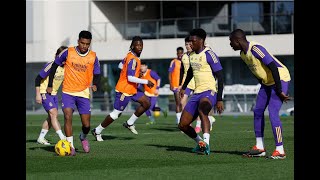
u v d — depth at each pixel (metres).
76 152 26.14
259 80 23.75
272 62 22.61
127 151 26.31
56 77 29.19
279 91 22.61
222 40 96.44
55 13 106.19
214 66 24.81
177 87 43.09
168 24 100.00
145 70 50.44
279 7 95.94
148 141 32.06
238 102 92.38
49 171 20.06
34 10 106.44
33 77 106.50
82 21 105.31
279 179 17.94
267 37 94.00
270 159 22.95
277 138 23.09
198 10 100.12
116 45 101.19
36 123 54.53
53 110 29.36
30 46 106.50
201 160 22.77
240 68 98.56
